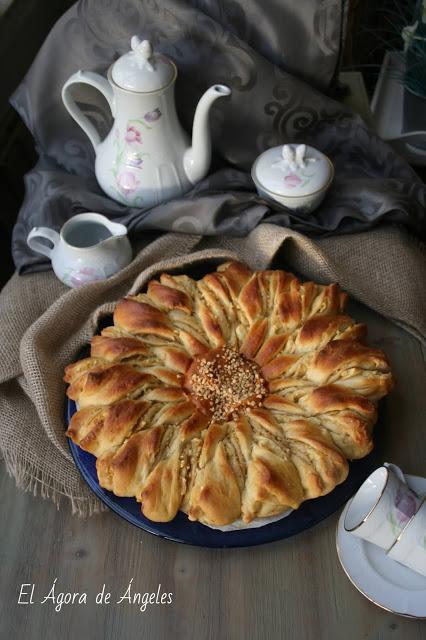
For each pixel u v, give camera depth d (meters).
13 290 1.04
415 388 0.94
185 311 0.92
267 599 0.80
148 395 0.86
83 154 1.14
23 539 0.85
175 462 0.81
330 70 1.12
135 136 1.01
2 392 0.96
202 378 0.87
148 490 0.80
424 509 0.76
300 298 0.92
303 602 0.80
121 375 0.86
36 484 0.88
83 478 0.85
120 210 1.09
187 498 0.80
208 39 1.06
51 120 1.13
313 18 1.07
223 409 0.85
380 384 0.86
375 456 0.85
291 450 0.82
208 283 0.94
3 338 0.99
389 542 0.77
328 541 0.83
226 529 0.81
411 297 1.01
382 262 1.04
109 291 1.02
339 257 1.04
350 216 1.05
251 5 1.06
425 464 0.88
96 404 0.85
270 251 1.00
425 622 0.79
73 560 0.83
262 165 1.04
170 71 0.98
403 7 1.58
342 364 0.86
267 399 0.86
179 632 0.79
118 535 0.85
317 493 0.80
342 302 0.94
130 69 0.97
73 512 0.86
